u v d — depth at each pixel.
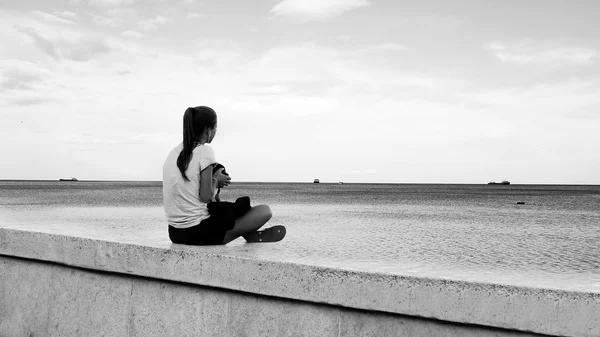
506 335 2.78
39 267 4.43
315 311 3.28
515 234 19.06
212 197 4.22
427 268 3.27
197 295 3.70
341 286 3.15
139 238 4.35
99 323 4.12
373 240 15.49
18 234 4.47
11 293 4.59
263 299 3.45
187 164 4.09
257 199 57.62
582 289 2.64
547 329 2.67
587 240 17.06
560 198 75.50
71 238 4.18
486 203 52.91
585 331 2.59
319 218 26.09
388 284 3.02
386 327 3.09
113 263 3.97
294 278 3.29
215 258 3.55
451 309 2.87
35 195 58.09
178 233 4.16
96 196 55.62
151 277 3.82
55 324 4.34
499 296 2.77
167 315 3.82
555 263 11.88
